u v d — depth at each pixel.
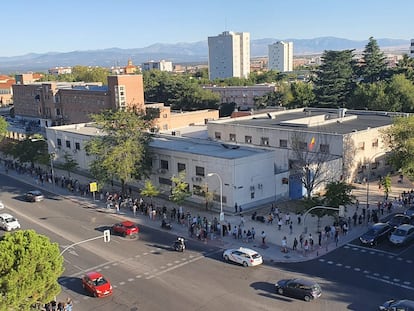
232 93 160.75
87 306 30.94
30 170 76.00
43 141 76.75
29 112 139.25
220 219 44.69
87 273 35.25
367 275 34.12
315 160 56.25
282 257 38.19
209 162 53.00
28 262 23.48
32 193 59.47
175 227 47.06
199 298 31.36
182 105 135.62
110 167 54.66
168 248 41.19
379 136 63.12
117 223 47.75
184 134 83.69
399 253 38.31
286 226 45.97
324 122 70.81
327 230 42.50
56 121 126.00
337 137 58.47
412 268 35.16
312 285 30.41
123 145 55.53
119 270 36.62
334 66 114.75
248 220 48.19
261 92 154.62
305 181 54.09
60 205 56.78
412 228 41.06
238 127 70.56
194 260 38.25
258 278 34.25
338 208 41.31
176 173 57.75
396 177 63.50
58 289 25.77
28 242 24.41
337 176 57.94
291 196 57.00
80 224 48.84
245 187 52.09
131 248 41.41
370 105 95.00
